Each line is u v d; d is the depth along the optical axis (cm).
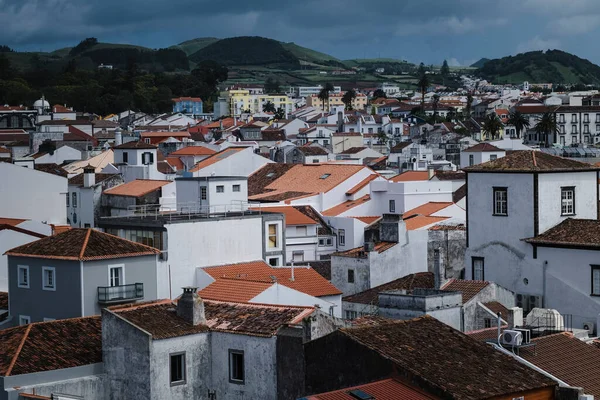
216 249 8931
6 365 6103
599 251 7862
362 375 5316
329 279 10419
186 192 12544
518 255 8388
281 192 14188
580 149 19062
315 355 5625
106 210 14462
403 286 8881
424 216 11069
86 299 7650
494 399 5012
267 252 9356
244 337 6122
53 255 7762
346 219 12569
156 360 6106
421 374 5025
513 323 6644
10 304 8062
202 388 6278
